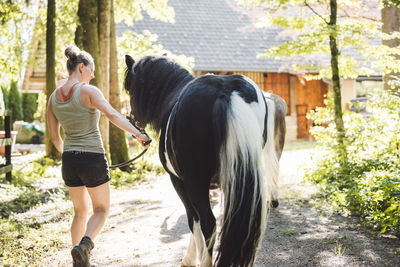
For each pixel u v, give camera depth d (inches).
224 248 93.2
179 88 125.1
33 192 276.1
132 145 684.7
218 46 753.0
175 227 195.5
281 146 217.5
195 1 856.9
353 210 194.5
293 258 142.6
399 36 274.1
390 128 247.6
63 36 501.0
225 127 96.4
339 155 275.4
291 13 418.3
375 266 131.2
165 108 123.9
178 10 826.2
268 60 734.5
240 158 95.1
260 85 740.0
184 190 118.1
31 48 494.6
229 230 93.5
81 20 353.4
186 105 104.5
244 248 92.8
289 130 743.1
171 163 115.0
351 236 162.2
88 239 120.0
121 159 394.3
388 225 156.9
